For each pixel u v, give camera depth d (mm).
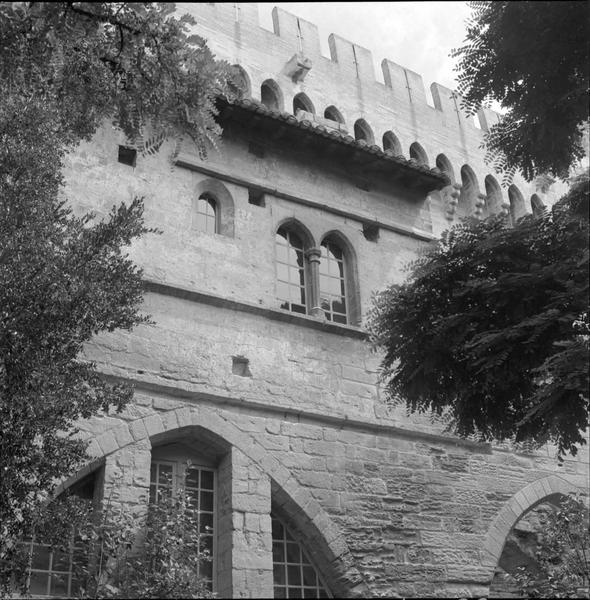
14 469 8156
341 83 20828
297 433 15078
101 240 9328
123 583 9836
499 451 17516
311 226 17781
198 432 14055
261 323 15781
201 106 9062
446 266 13820
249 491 13953
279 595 13984
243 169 17297
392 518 15352
